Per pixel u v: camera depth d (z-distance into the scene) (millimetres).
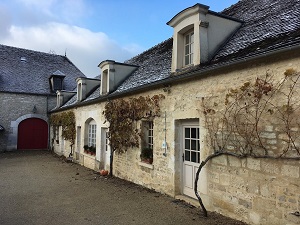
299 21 4672
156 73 8180
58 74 20125
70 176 9539
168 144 6504
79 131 13625
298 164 3715
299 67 3758
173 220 4824
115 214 5266
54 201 6258
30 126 19312
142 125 7684
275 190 4000
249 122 4434
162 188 6699
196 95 5621
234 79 4738
